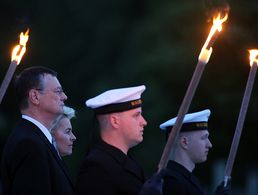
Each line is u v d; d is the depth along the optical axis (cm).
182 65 3052
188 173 1171
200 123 1193
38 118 1027
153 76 3216
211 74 2880
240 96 2894
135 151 3216
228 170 1029
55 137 1191
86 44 4338
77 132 3450
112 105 1045
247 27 2744
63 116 1198
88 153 1049
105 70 4219
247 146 2975
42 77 1029
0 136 3566
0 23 3866
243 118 1019
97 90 3734
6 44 3653
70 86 4184
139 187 1024
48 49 4256
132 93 1050
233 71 2867
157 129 3167
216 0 1005
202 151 1194
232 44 2786
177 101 3136
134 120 1049
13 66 904
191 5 3081
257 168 3167
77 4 4512
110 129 1045
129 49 3741
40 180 963
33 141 980
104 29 4322
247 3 2734
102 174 1010
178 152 1185
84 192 1008
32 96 1024
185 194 1145
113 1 4469
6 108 3656
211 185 3130
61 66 4266
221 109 2900
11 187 984
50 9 4391
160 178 901
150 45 3456
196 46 3048
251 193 3162
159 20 3419
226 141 2948
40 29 4319
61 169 1005
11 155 980
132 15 4444
